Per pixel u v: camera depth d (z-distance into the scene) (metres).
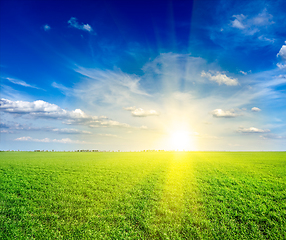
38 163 31.67
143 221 10.00
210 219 10.34
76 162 34.19
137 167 27.78
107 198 13.53
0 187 15.73
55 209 11.57
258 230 9.10
